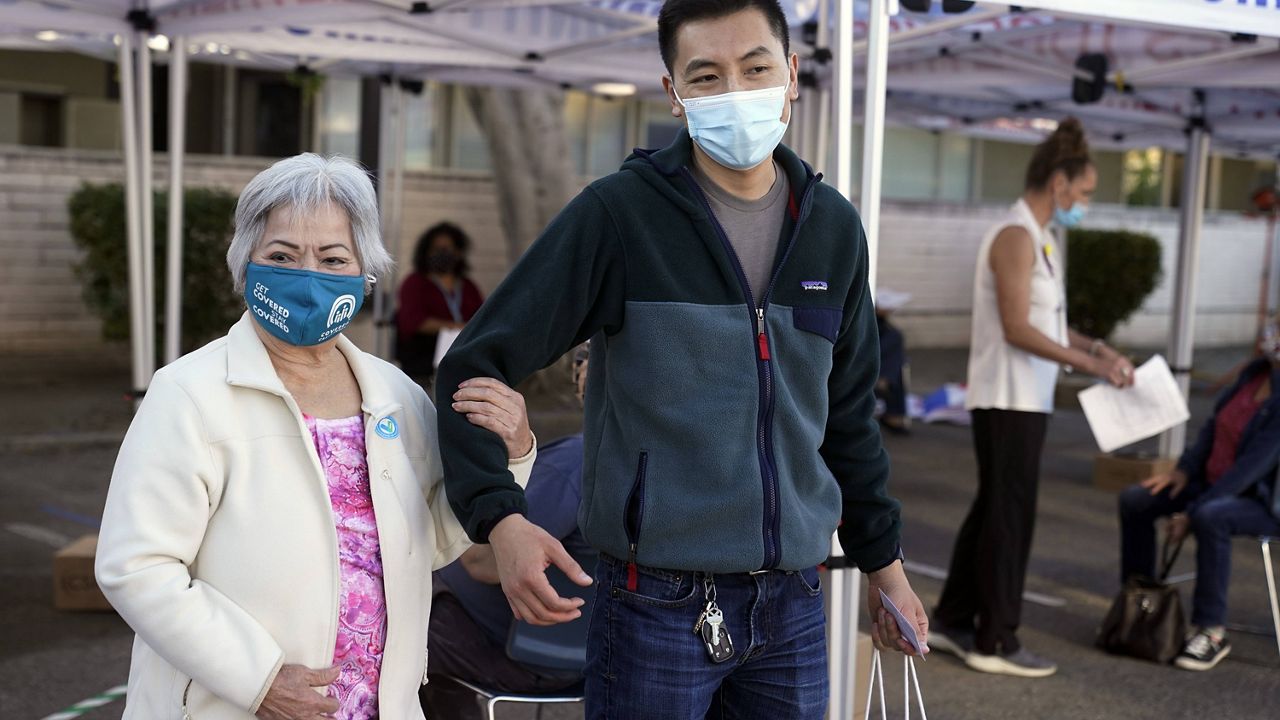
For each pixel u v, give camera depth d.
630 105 16.58
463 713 3.53
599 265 2.22
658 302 2.21
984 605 5.12
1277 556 7.36
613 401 2.26
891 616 2.53
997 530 5.06
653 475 2.19
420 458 2.23
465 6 5.67
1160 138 9.80
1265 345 5.37
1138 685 5.08
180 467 1.96
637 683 2.23
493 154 11.73
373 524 2.12
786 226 2.31
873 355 2.48
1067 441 11.36
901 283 17.53
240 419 2.03
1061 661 5.36
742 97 2.19
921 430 11.80
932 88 7.66
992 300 5.02
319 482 2.05
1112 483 9.12
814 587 2.37
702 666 2.23
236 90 16.16
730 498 2.18
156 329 11.08
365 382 2.17
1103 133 9.80
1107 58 6.41
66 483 8.14
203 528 2.00
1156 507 5.64
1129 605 5.42
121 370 12.33
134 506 1.95
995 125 10.63
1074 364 4.89
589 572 3.29
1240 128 8.35
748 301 2.23
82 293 11.46
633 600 2.23
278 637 2.01
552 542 2.04
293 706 1.97
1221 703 4.89
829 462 2.53
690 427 2.18
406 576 2.14
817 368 2.29
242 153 16.23
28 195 11.88
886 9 3.28
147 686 2.08
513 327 2.19
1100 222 18.89
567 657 3.28
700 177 2.29
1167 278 19.62
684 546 2.19
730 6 2.22
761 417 2.22
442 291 8.66
